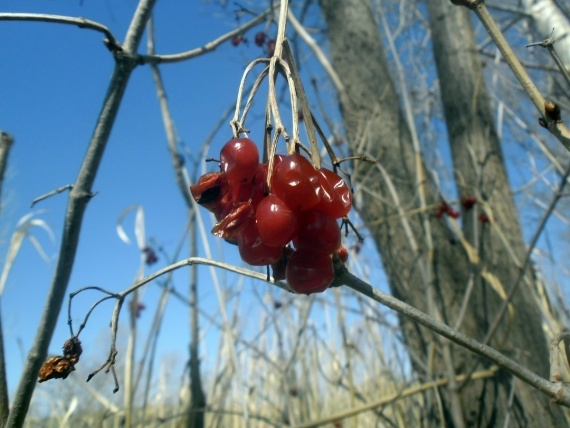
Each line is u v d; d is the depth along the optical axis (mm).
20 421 121
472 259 266
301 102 99
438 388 281
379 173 323
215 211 101
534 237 228
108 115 129
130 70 134
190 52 158
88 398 375
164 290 294
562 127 102
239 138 97
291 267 94
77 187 125
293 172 90
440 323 100
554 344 106
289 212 90
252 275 112
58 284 123
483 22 109
